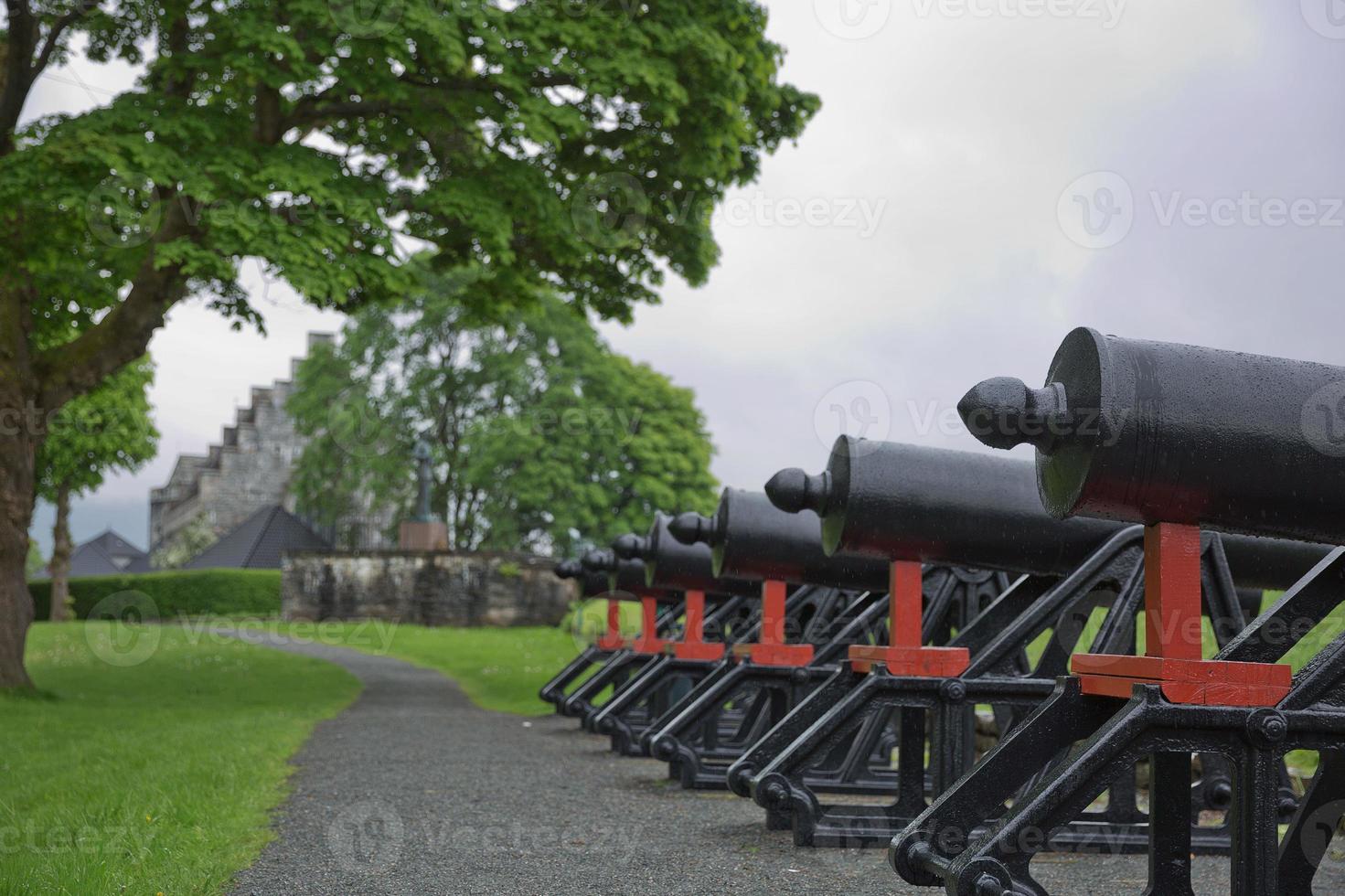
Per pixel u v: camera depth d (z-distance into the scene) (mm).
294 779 5926
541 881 3617
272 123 12031
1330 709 2688
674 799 5570
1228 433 2717
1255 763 2639
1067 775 2598
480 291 14344
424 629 33938
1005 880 2564
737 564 6371
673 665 7824
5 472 11570
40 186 10180
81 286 12836
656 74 11945
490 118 12086
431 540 37656
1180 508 2771
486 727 9391
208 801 4832
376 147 14211
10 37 11859
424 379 38250
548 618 37062
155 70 12320
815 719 4770
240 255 10586
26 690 11414
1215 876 3984
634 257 14680
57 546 36656
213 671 16531
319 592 38938
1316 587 2871
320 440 40781
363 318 38906
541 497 36062
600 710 7797
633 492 38938
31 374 11695
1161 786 2861
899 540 4660
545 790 5773
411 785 5781
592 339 38875
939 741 4359
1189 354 2797
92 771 5867
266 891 3410
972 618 5801
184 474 73250
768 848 4305
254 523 55000
